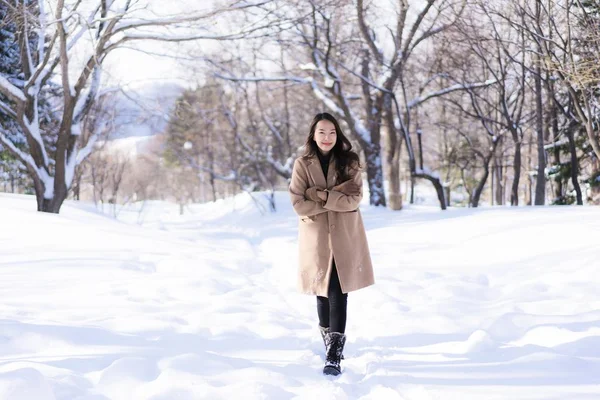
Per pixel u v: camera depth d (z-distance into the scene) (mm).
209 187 55875
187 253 9031
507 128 18797
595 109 13164
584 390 2686
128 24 11992
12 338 3621
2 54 16500
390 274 7094
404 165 39312
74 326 3961
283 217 21422
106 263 7309
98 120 21609
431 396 2732
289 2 12172
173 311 5027
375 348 3939
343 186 3799
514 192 18625
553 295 5348
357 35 19938
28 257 7449
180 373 3002
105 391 2816
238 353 3723
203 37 12352
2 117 21469
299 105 28594
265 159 24688
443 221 12172
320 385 3096
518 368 3107
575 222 8766
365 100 20453
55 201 13258
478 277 6633
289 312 5301
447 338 4078
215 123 30828
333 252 3783
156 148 51188
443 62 19047
